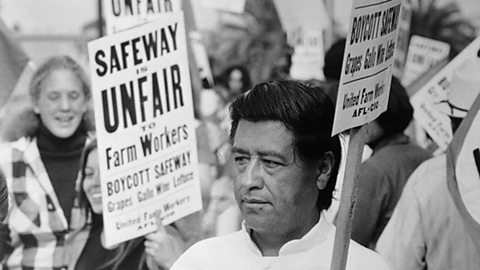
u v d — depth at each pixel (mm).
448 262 5172
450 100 5250
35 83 5074
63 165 5129
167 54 4312
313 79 5297
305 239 3109
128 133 4277
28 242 5113
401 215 5164
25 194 5094
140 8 5094
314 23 5336
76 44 5086
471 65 5258
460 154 5137
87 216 5148
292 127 3000
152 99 4301
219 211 5234
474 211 5113
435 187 5152
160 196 4344
